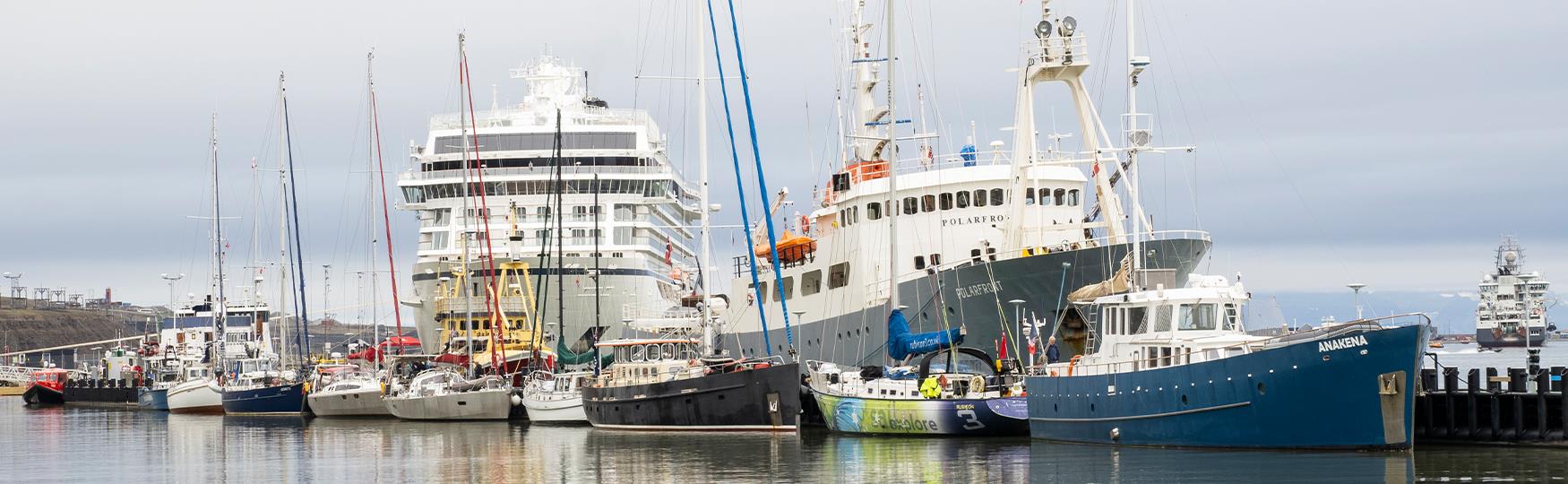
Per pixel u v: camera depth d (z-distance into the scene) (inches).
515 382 3636.8
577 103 4448.8
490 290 3981.3
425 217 4220.0
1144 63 2165.4
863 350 2687.0
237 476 2111.2
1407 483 1552.7
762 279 3186.5
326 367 3959.2
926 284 2527.1
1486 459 1752.0
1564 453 1817.2
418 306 4170.8
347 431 3031.5
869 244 2696.9
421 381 3427.7
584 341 3486.7
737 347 3282.5
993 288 2422.5
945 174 2655.0
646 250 4121.6
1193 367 1840.6
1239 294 1955.0
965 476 1737.2
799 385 2422.5
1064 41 2487.7
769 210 2583.7
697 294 3469.5
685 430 2559.1
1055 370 2089.1
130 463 2389.3
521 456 2236.7
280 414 3890.3
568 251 4008.4
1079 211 2672.2
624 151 4131.4
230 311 5123.0
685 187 4461.1
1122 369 1967.3
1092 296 2166.6
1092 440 1998.0
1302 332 1818.4
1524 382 1931.6
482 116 4298.7
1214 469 1676.9
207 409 4190.5
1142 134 2140.7
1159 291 1956.2
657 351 2883.9
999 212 2650.1
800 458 2015.3
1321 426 1760.6
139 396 4845.0
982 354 2297.0
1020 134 2519.7
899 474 1786.4
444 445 2522.1
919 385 2250.2
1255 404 1784.0
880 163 2751.0
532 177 4084.6
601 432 2704.2
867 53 2918.3
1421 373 2018.9
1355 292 1844.2
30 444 2940.5
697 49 2851.9
